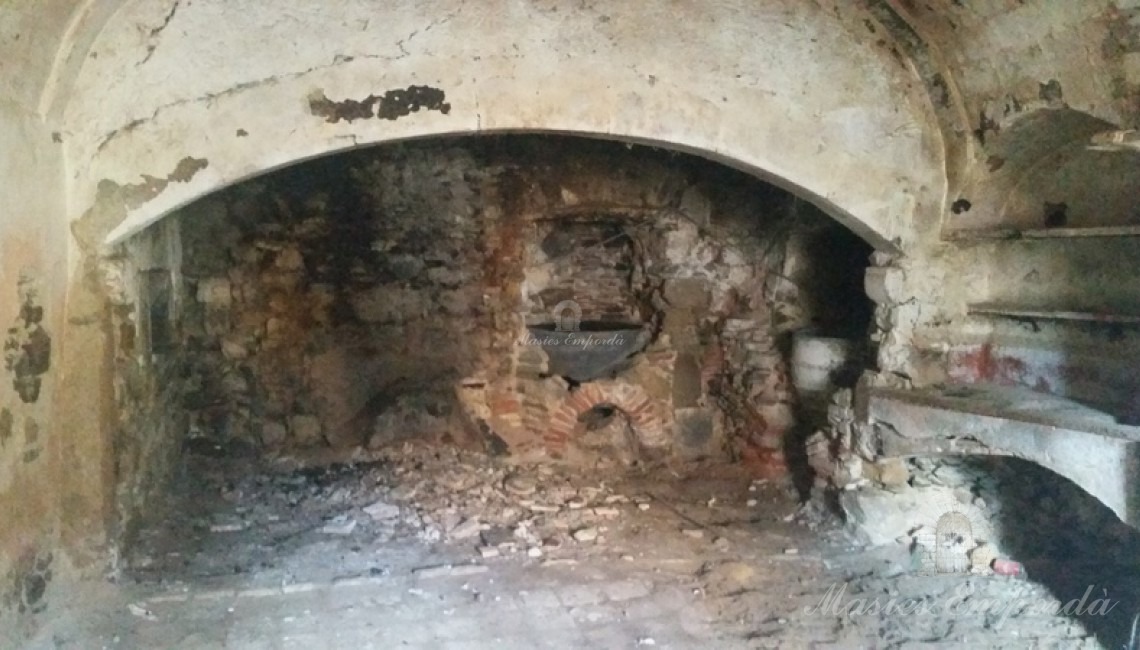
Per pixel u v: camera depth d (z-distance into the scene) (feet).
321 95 11.94
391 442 17.85
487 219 18.01
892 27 12.80
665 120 13.02
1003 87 12.25
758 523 15.29
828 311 18.34
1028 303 13.53
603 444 18.86
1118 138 9.84
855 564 13.43
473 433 18.11
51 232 10.75
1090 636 10.98
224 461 17.24
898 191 13.80
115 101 11.23
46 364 10.68
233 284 17.61
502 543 13.89
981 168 13.37
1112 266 12.21
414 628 10.96
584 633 10.94
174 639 10.48
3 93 9.53
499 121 12.53
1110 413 11.64
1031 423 11.34
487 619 11.27
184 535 13.82
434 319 18.17
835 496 15.33
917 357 14.08
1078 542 13.29
